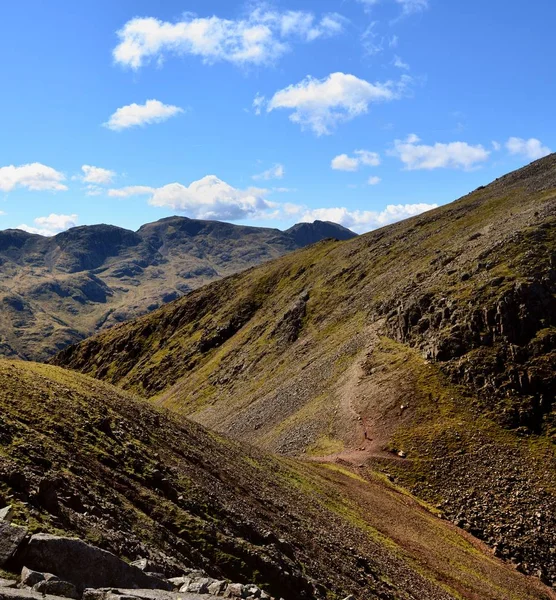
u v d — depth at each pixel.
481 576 47.34
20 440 23.39
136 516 22.86
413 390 84.50
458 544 54.72
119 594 12.45
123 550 18.05
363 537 43.09
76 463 24.56
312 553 32.44
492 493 65.06
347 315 137.25
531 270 90.69
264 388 127.12
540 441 71.38
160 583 15.69
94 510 20.36
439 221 170.88
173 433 43.75
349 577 31.98
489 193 183.12
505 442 72.00
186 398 161.50
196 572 19.95
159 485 28.30
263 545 28.25
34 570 12.30
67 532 16.56
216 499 30.92
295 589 24.44
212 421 126.88
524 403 76.38
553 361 79.25
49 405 31.38
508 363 81.50
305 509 42.84
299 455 82.62
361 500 56.47
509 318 85.44
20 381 34.66
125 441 32.59
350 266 173.12
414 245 157.50
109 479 25.36
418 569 41.72
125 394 51.69
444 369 85.81
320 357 120.31
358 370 98.50
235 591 16.36
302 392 109.00
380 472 70.81
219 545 24.50
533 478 65.94
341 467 70.44
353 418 85.31
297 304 166.62
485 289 91.81
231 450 51.69
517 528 59.94
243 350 168.88
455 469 69.44
